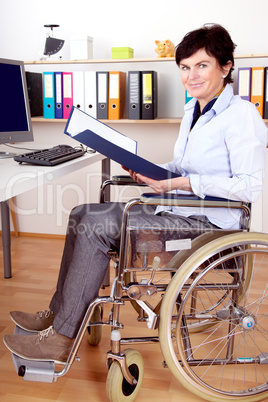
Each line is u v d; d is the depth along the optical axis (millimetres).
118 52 2773
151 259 1418
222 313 1515
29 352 1454
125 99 2996
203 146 1515
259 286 2377
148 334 1930
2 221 2471
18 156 1736
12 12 3098
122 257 1368
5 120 1993
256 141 1434
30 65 3141
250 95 2623
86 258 1429
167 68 2943
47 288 2404
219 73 1508
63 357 1451
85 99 2844
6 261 2512
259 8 2758
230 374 1664
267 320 2008
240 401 1474
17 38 3125
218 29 1468
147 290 1380
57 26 2875
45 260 2832
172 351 1396
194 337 1896
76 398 1520
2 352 1774
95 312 1772
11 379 1610
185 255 1442
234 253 1353
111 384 1404
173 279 1352
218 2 2801
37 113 3059
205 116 1532
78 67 3080
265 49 2799
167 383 1608
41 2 3041
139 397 1524
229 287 1487
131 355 1445
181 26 2881
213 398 1453
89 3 2977
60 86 2863
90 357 1758
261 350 1790
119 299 1413
